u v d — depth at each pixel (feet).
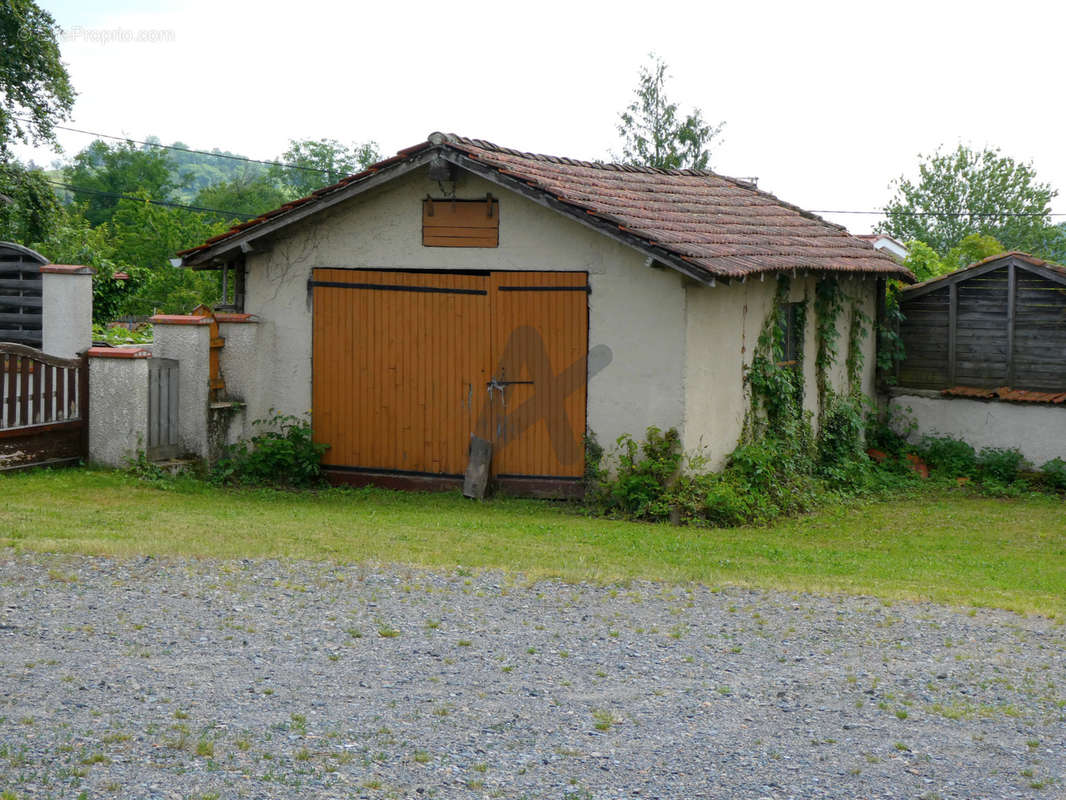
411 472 45.73
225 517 36.22
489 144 46.88
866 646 24.29
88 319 57.31
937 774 17.51
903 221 222.07
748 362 47.21
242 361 46.16
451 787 16.25
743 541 38.22
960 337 60.59
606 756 17.63
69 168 260.01
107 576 26.61
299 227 46.24
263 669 20.84
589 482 43.57
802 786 16.85
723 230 48.88
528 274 43.75
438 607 25.61
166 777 15.99
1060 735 19.36
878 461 58.85
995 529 45.60
